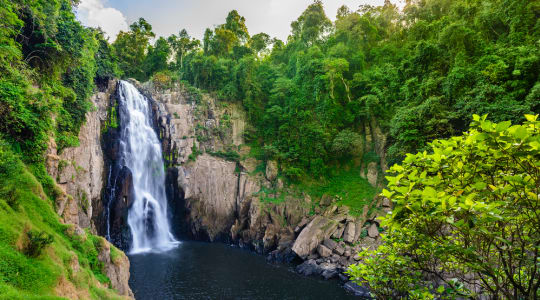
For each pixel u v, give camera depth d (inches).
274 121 1829.5
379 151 1520.7
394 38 2030.0
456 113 1082.7
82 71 1031.6
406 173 211.9
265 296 872.3
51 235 467.5
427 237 210.5
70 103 982.4
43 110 677.3
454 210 167.5
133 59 2247.8
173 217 1686.8
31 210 512.1
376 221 1248.8
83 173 1039.0
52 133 819.4
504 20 1222.9
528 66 964.6
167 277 1007.6
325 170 1576.0
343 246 1178.0
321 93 1696.6
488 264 180.2
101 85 1492.4
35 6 775.7
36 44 793.6
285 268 1141.7
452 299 221.6
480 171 192.2
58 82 922.7
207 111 1859.0
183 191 1622.8
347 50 1838.1
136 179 1504.7
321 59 1781.5
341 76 1679.4
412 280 244.8
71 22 910.4
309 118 1696.6
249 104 1887.3
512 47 1072.2
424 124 1135.0
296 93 1771.7
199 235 1633.9
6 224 412.8
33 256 414.0
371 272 265.4
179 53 2480.3
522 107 890.1
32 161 641.6
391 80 1494.8
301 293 896.9
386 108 1540.4
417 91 1264.8
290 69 2063.2
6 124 586.2
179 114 1734.7
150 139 1657.2
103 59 1503.4
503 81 1030.4
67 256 476.7
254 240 1428.4
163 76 1893.5
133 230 1445.6
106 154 1369.3
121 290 645.3
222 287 933.8
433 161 202.1
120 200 1385.3
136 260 1197.7
